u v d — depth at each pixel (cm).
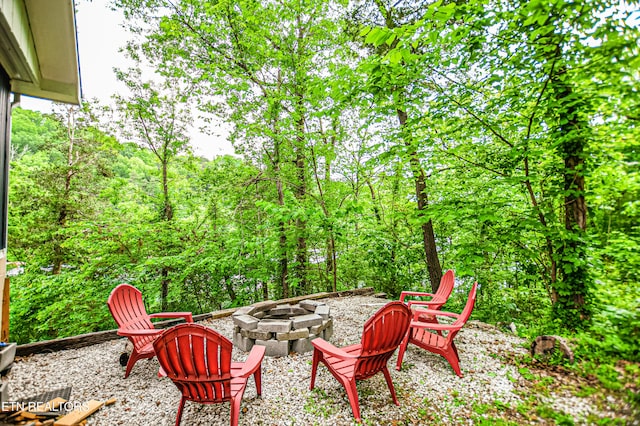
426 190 500
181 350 192
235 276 755
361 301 583
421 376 278
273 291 853
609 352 187
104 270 669
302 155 649
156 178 876
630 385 163
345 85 396
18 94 325
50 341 341
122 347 358
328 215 597
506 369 269
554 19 241
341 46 636
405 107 425
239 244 631
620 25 199
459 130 375
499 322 418
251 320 349
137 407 235
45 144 927
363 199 775
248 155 736
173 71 670
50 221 811
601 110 237
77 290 640
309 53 614
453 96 371
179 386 204
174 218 779
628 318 186
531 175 329
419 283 722
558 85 273
